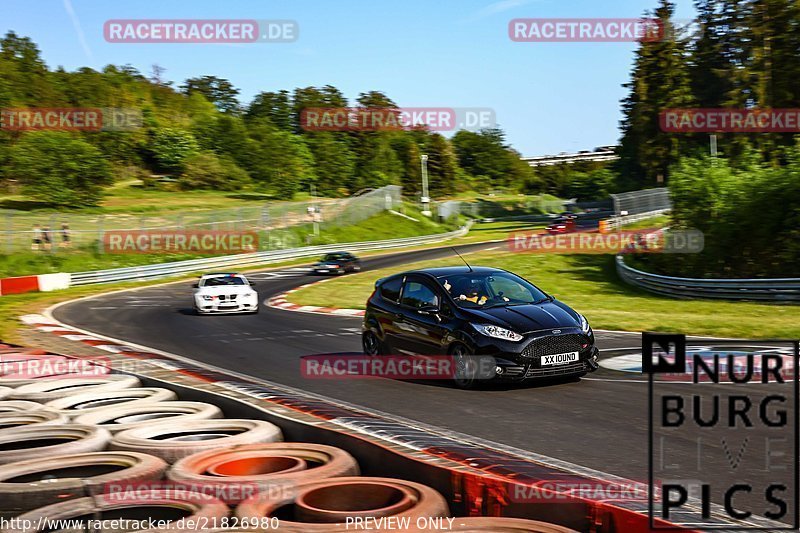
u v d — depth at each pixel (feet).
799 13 215.92
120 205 232.12
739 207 89.71
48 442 16.24
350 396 25.36
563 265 118.93
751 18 224.33
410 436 15.05
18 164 212.43
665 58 263.90
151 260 137.69
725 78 236.02
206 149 327.47
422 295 29.55
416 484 11.91
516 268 115.96
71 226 154.61
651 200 204.74
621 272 100.22
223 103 497.87
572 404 22.79
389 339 30.73
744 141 194.80
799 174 84.84
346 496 12.12
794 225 85.15
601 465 16.25
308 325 50.06
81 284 109.40
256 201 267.39
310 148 330.54
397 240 190.49
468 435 19.48
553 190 497.05
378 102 384.88
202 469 13.25
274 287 100.27
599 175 400.26
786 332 38.37
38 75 321.73
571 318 26.81
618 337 38.52
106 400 21.12
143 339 44.21
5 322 56.29
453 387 26.73
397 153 362.53
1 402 20.03
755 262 89.10
